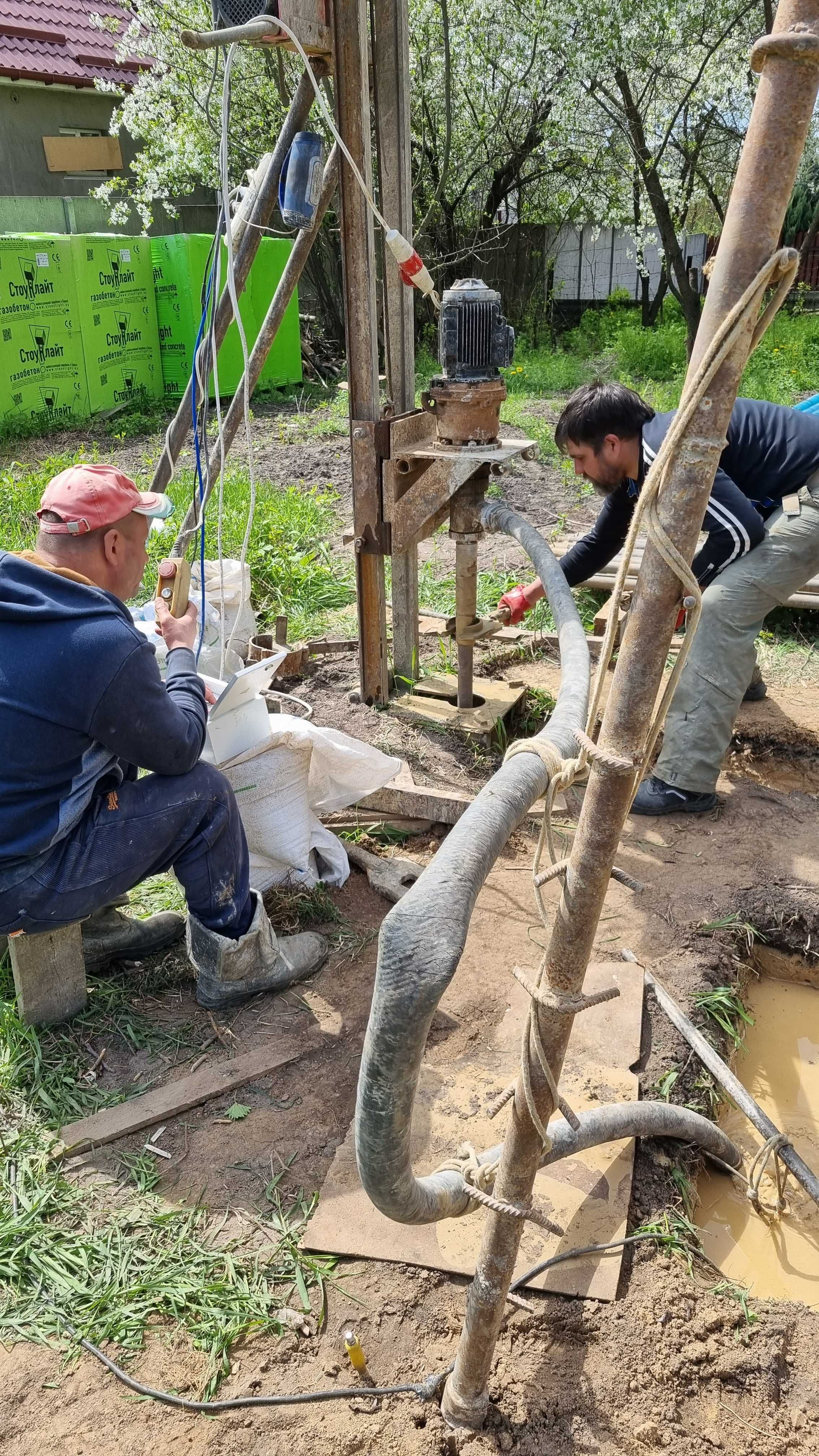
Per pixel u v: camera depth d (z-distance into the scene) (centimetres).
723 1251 233
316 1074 256
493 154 1399
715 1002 281
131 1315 198
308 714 333
